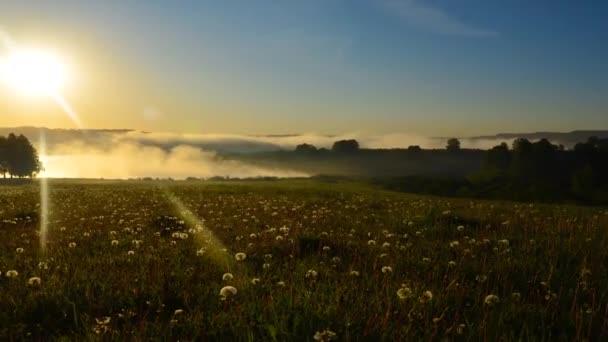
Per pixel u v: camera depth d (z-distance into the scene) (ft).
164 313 20.24
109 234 47.65
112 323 18.58
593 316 18.10
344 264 30.17
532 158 608.60
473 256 31.32
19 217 68.33
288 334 16.03
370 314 18.34
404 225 51.11
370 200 104.12
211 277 26.99
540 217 57.88
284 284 23.13
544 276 25.44
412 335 16.22
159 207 83.97
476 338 16.43
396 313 18.66
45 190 170.81
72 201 102.27
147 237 45.96
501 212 67.77
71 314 20.26
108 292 22.97
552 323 17.72
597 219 54.70
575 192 410.52
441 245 36.81
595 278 24.97
